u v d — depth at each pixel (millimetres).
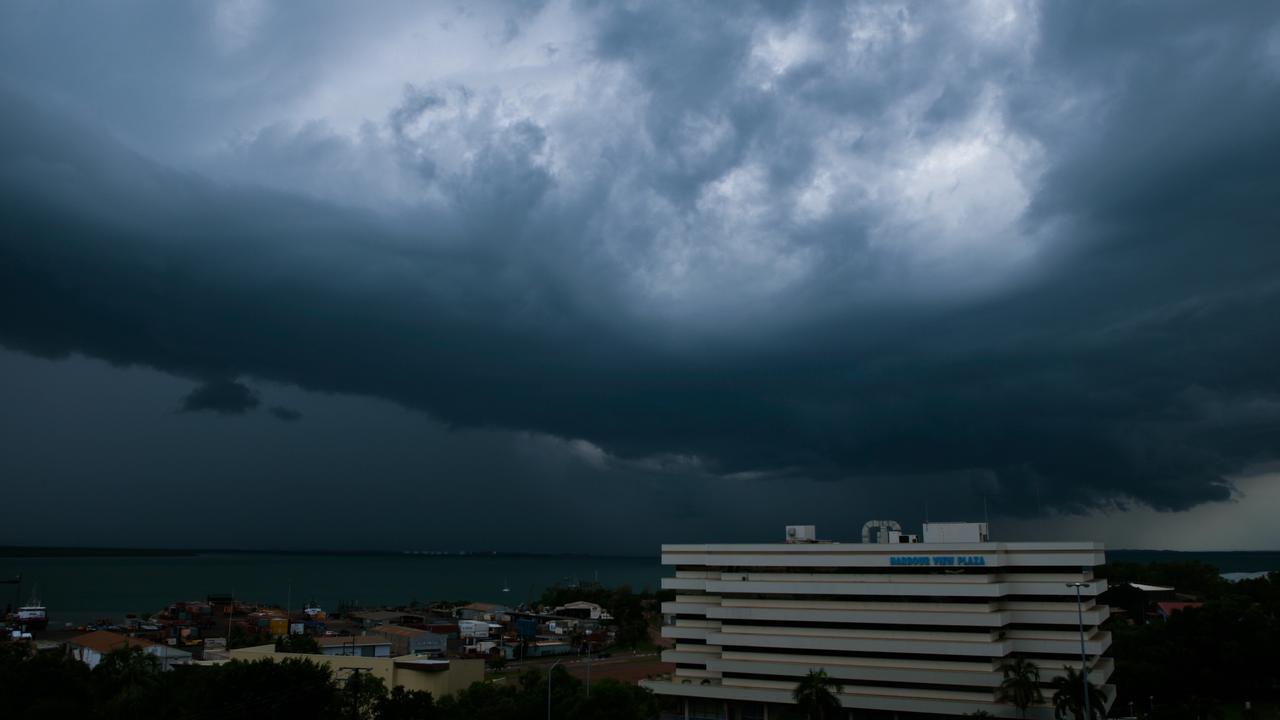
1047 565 135500
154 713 121125
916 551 140000
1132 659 164250
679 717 152875
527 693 143750
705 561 156250
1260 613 178625
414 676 153875
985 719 125000
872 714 138125
